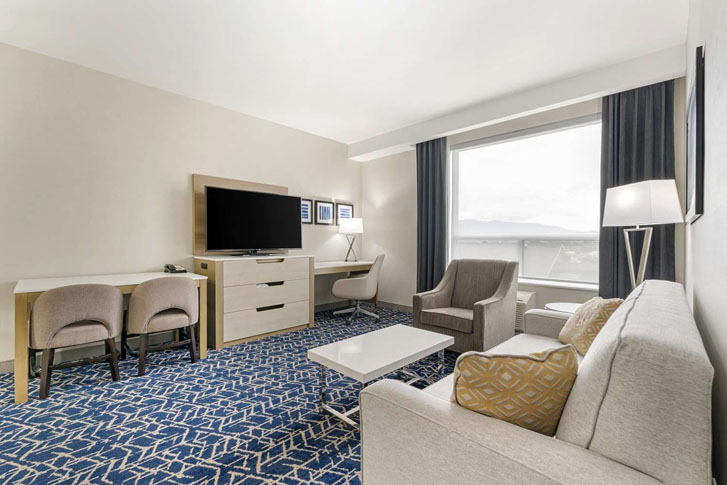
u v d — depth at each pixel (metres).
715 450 0.85
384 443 1.01
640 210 2.04
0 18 2.27
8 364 2.59
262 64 2.87
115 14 2.22
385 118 4.17
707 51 1.15
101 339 2.40
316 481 1.46
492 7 2.15
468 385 0.93
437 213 4.36
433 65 2.88
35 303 2.18
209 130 3.71
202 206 3.61
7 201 2.59
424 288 4.53
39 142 2.72
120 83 3.10
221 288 3.25
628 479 0.65
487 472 0.78
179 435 1.81
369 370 1.70
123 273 3.13
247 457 1.62
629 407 0.70
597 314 1.87
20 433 1.82
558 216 3.66
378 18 2.26
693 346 0.70
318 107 3.82
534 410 0.89
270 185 4.23
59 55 2.75
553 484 0.68
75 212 2.88
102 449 1.68
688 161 1.87
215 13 2.21
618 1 2.09
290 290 3.85
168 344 2.76
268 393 2.31
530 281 3.73
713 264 0.97
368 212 5.39
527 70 2.97
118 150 3.10
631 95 2.91
